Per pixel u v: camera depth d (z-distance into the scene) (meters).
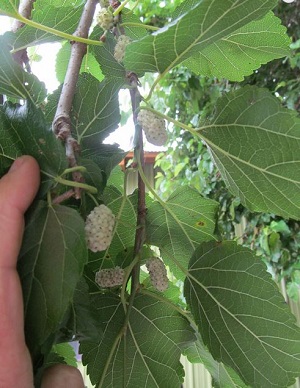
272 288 0.21
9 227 0.15
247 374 0.21
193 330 0.23
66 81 0.21
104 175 0.19
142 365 0.23
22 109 0.17
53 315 0.15
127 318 0.22
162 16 0.85
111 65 0.25
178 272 0.27
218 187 0.84
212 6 0.17
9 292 0.15
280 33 0.28
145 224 0.23
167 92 0.86
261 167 0.22
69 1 0.33
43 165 0.16
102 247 0.17
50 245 0.16
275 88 0.80
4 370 0.14
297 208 0.23
